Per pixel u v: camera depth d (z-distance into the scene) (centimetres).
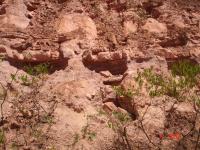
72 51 570
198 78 525
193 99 482
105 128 451
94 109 488
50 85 524
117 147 423
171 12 655
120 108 487
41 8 661
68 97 494
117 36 607
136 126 454
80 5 662
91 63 561
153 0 678
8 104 476
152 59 562
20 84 516
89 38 596
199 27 629
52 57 562
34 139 422
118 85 531
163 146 425
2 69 532
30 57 557
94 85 528
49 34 601
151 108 480
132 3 671
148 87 494
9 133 433
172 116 471
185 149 425
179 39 596
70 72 547
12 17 617
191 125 461
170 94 505
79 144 421
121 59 555
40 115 461
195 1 701
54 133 434
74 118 463
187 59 567
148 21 633
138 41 593
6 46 566
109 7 673
